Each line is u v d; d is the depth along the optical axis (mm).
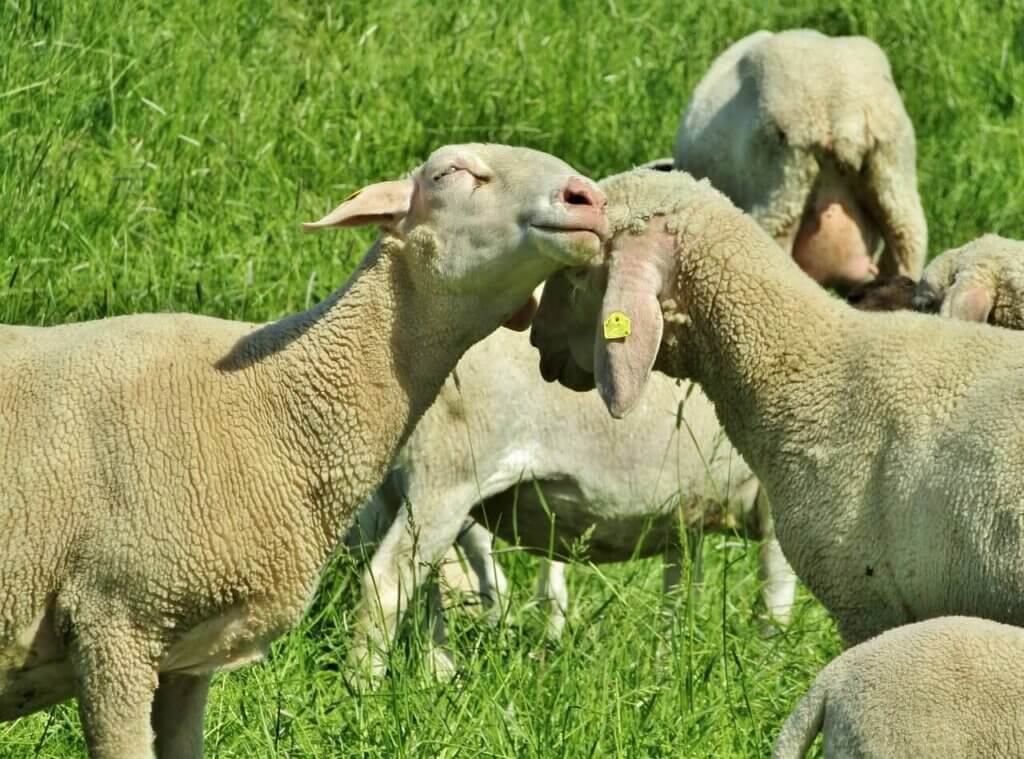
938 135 40531
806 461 19219
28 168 28734
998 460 17641
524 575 26594
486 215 17578
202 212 30281
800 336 19469
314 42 35781
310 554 17859
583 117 36906
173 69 32688
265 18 36062
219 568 17266
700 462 24484
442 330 18000
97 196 29516
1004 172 38844
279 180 31469
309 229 17703
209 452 17312
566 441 24000
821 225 31922
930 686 15422
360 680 21188
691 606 21656
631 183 19953
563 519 24422
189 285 28156
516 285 17766
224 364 17719
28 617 17047
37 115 29922
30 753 19812
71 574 17031
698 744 20016
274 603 17703
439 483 23422
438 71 36438
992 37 43844
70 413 17141
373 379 17922
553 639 22766
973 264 22438
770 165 31922
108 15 32531
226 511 17297
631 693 20500
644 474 24281
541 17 40281
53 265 27500
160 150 31141
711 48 41750
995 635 15641
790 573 25219
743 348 19562
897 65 42031
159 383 17422
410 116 34781
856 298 25984
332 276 28844
